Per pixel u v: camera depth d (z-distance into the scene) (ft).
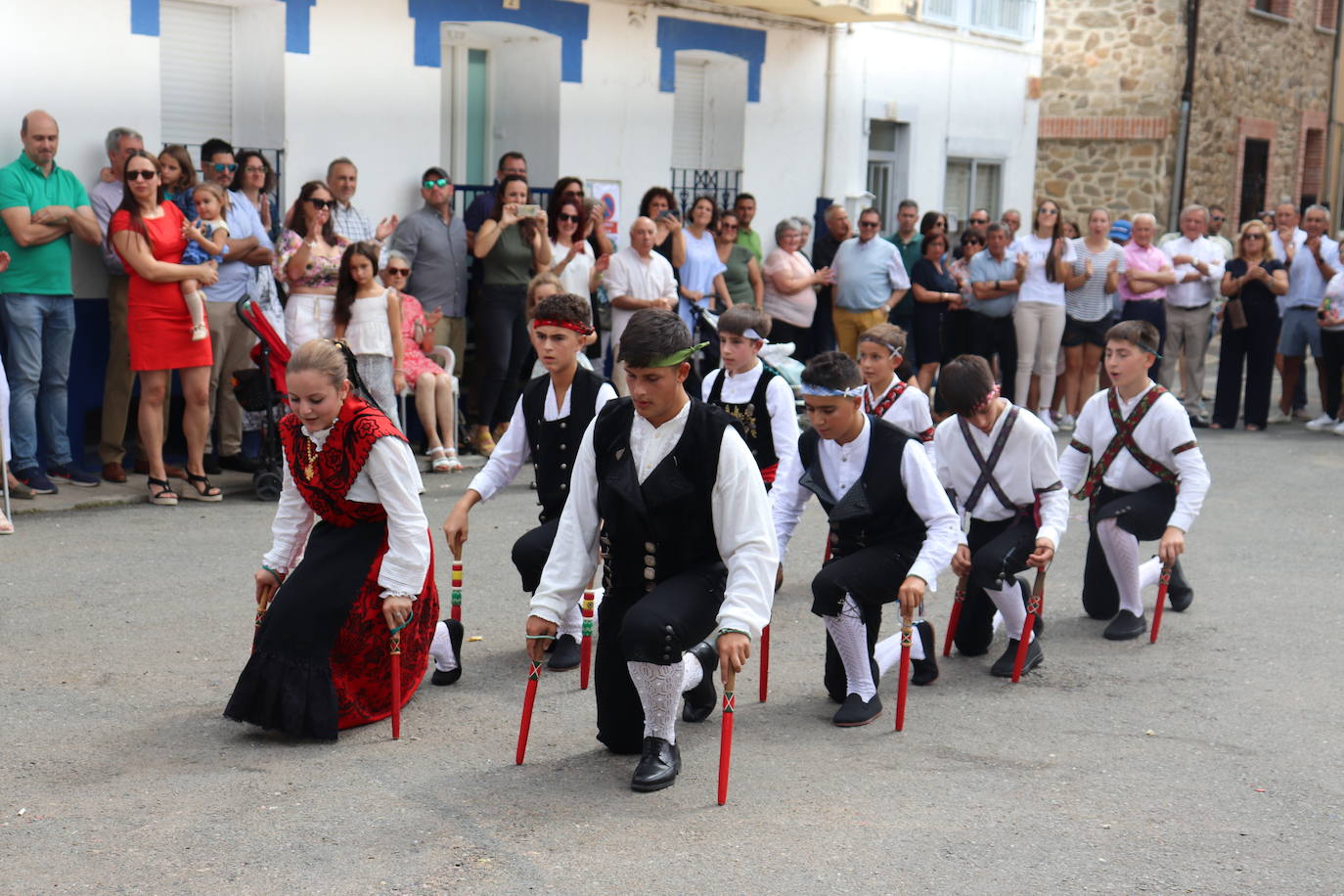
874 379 21.66
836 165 49.78
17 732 16.40
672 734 15.49
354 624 16.46
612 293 37.32
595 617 21.34
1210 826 14.65
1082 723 18.01
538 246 35.19
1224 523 31.22
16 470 28.60
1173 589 23.79
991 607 20.72
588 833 13.96
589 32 40.83
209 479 31.42
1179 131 65.92
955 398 19.57
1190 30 64.80
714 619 15.08
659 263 37.68
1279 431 45.80
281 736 16.60
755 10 45.57
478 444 35.47
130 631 20.45
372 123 35.96
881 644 19.25
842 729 17.52
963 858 13.61
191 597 22.31
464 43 41.09
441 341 35.91
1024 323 42.93
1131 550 21.99
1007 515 20.02
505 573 24.68
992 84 56.54
